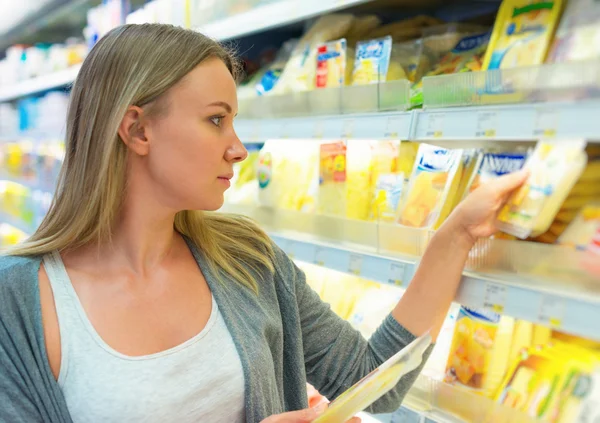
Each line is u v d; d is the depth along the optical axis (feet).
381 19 6.66
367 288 6.08
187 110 3.15
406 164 5.16
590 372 3.67
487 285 3.58
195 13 7.04
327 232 5.32
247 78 7.38
